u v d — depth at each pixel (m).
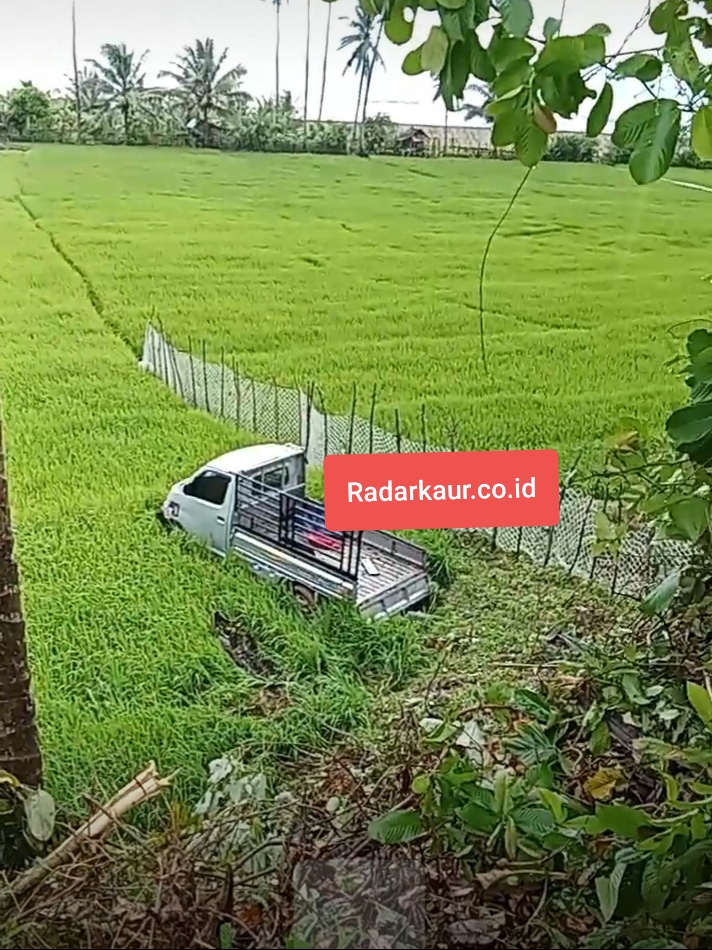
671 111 0.74
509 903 0.80
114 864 0.82
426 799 0.83
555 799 0.79
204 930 0.74
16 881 0.86
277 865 0.83
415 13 0.80
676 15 0.80
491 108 0.76
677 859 0.77
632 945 0.74
